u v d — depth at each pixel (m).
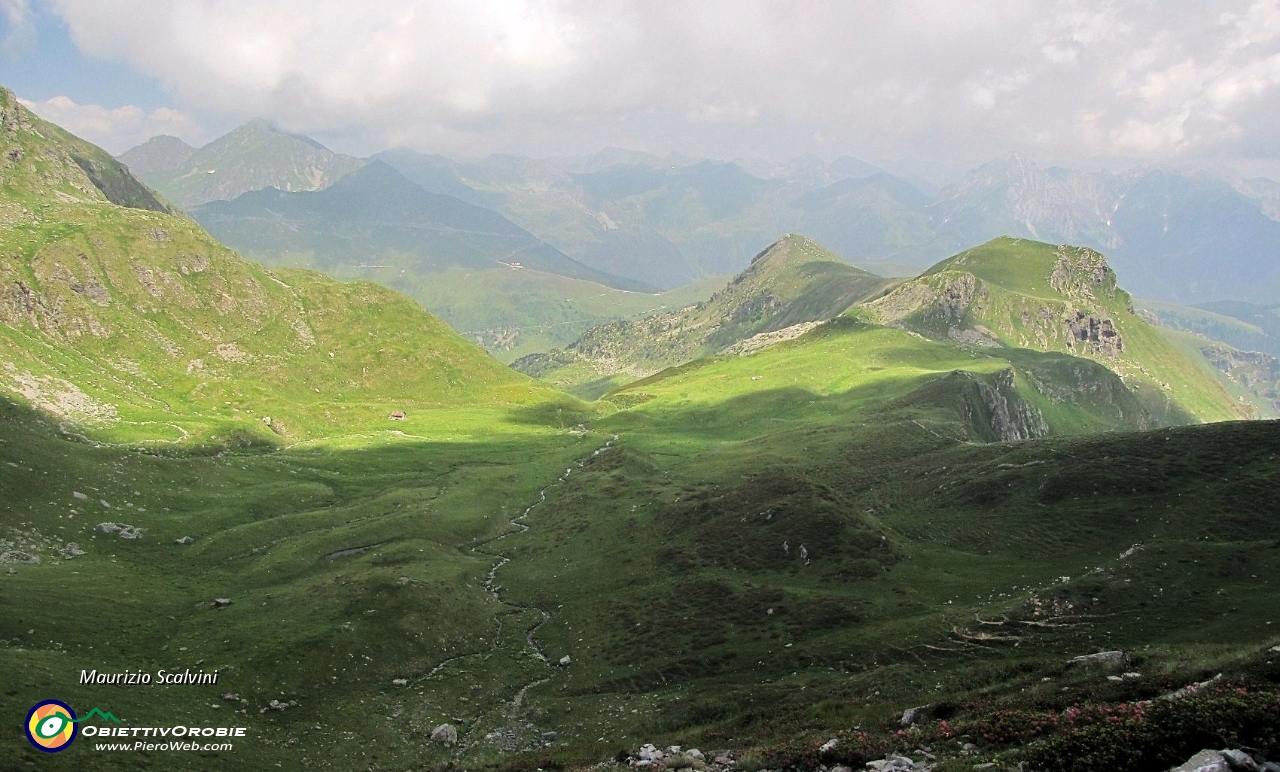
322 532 129.50
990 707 40.09
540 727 67.31
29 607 78.38
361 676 77.00
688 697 67.38
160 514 126.75
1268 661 33.94
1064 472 115.00
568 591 107.75
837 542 103.25
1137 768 26.20
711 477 168.75
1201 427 119.94
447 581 104.19
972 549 102.19
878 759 35.28
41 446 131.00
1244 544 77.25
